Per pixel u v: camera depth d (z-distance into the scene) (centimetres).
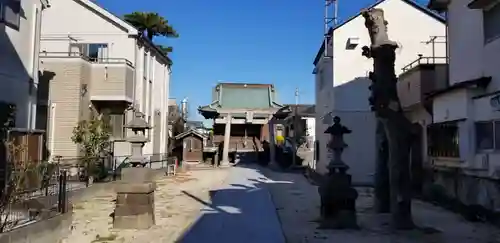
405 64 2081
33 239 743
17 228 710
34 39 1348
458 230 994
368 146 2073
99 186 1584
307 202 1483
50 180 1180
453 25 1481
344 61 2109
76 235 920
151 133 2566
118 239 893
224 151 3634
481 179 1179
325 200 1045
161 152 2850
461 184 1300
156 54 2692
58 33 2236
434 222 1092
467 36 1364
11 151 917
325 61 2280
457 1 1445
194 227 1024
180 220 1120
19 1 1259
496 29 1191
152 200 1051
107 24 2242
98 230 973
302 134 3819
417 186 1628
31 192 990
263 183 2183
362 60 2105
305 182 2242
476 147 1212
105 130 1808
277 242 874
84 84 1928
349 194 1030
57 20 2239
